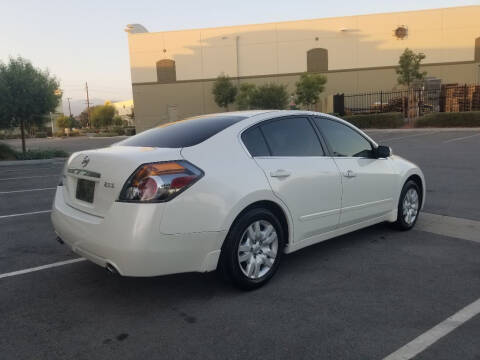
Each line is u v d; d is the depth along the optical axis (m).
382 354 2.65
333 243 4.89
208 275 3.99
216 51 38.69
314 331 2.94
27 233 5.65
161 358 2.67
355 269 4.07
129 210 3.01
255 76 38.31
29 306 3.44
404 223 5.24
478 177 8.84
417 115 26.83
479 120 22.73
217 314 3.22
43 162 17.03
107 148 3.76
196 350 2.75
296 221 3.87
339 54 36.91
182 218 3.09
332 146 4.36
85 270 4.22
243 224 3.42
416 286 3.65
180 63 39.38
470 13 34.97
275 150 3.84
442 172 9.62
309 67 37.44
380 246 4.74
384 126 25.47
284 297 3.49
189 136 3.59
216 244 3.28
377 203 4.76
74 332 3.01
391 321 3.05
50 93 17.52
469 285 3.66
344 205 4.33
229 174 3.37
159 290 3.69
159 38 39.41
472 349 2.68
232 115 4.07
